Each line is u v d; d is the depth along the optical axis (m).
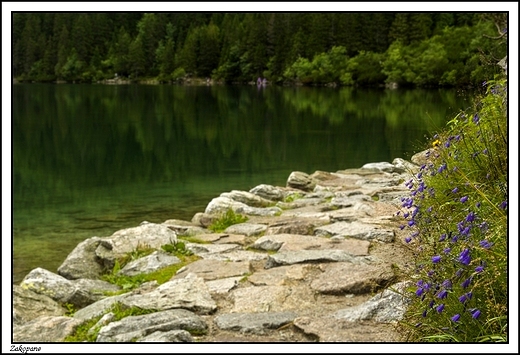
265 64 82.00
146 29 92.25
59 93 57.38
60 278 5.77
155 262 6.38
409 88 60.34
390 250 6.03
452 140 6.26
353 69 70.12
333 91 59.03
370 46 73.94
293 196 9.94
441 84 54.22
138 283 5.94
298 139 21.95
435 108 30.25
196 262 6.27
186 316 4.62
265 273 5.65
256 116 32.41
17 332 4.64
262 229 7.54
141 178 14.91
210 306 4.89
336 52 73.88
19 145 22.33
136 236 7.14
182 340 4.23
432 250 4.63
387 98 44.25
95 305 5.19
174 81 86.88
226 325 4.54
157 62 91.31
